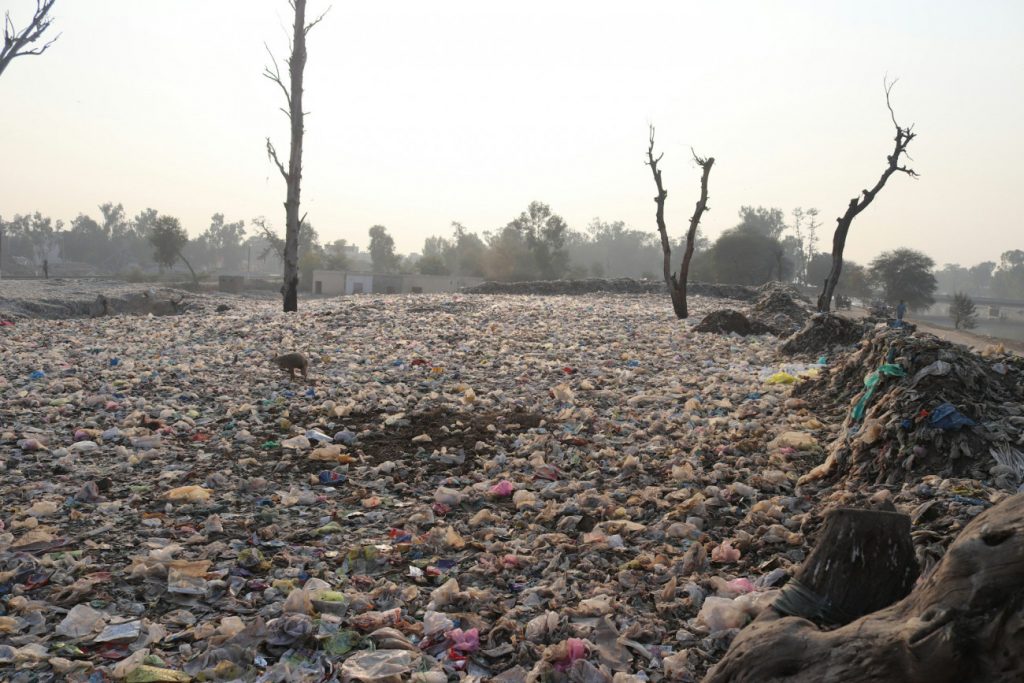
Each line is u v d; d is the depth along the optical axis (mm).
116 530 4992
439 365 11289
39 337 14055
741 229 83312
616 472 6484
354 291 69062
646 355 12812
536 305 21828
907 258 79438
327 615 3848
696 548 4645
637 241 171000
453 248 117750
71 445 6918
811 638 2758
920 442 5855
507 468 6555
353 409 8469
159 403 8641
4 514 5160
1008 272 193375
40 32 12633
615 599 4168
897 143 17703
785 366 11109
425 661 3502
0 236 143750
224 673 3316
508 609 4078
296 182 19688
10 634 3594
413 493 5988
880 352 8211
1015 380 7035
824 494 5793
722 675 2922
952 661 2338
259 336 14375
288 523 5258
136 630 3652
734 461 6695
